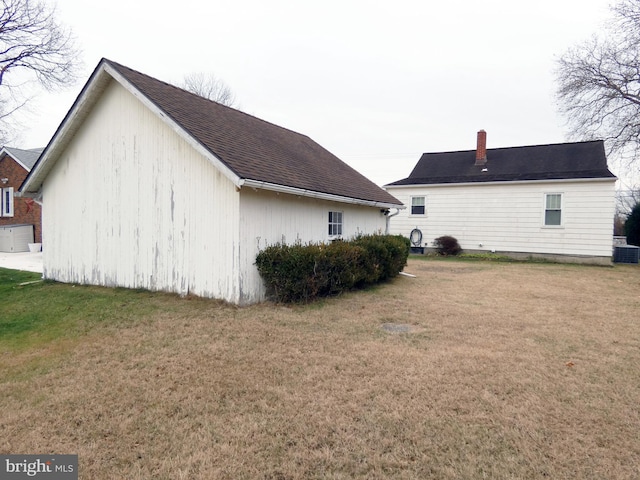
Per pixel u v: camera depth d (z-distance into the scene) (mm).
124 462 2598
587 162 16516
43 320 6098
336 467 2535
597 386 3785
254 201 7047
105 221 8438
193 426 3037
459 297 8234
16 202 19672
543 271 12945
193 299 7164
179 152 7332
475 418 3143
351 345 4957
